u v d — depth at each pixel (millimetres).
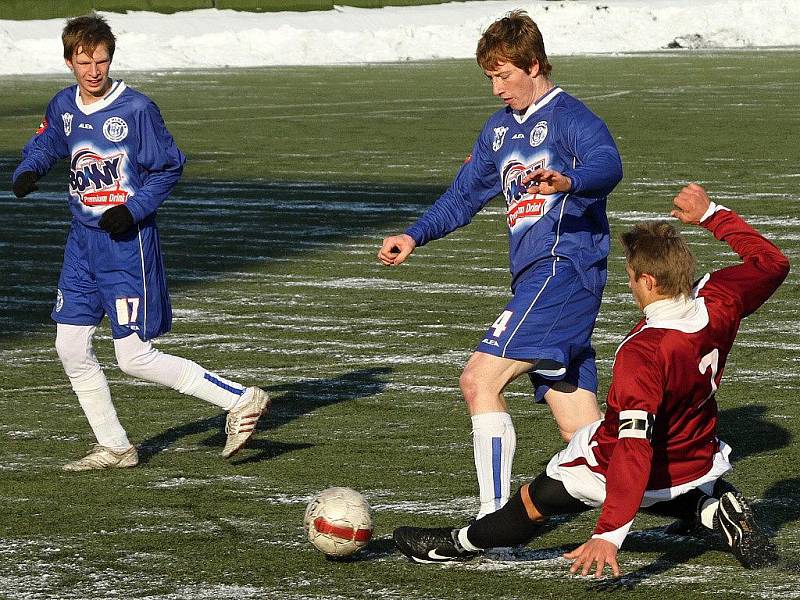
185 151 79688
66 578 18188
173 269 44531
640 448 15609
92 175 23047
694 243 46969
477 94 118938
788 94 113375
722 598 17156
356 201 59812
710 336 16438
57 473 23406
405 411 27250
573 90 119438
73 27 22625
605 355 31828
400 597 17359
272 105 110375
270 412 27312
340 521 18422
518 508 17625
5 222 56062
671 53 185000
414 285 41156
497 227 52531
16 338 34844
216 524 20469
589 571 18156
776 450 23859
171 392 29422
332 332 34875
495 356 19344
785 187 60188
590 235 19891
